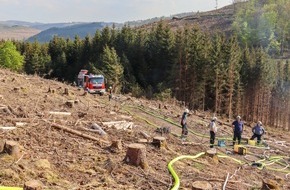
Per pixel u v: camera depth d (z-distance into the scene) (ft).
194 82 168.96
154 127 59.77
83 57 252.42
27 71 256.93
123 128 49.73
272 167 53.26
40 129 37.99
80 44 271.28
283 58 310.24
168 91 157.69
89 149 34.91
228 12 533.14
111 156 33.71
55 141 35.27
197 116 92.53
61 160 30.12
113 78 181.88
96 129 43.52
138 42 222.48
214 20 497.05
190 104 169.27
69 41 283.79
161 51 200.75
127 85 188.96
